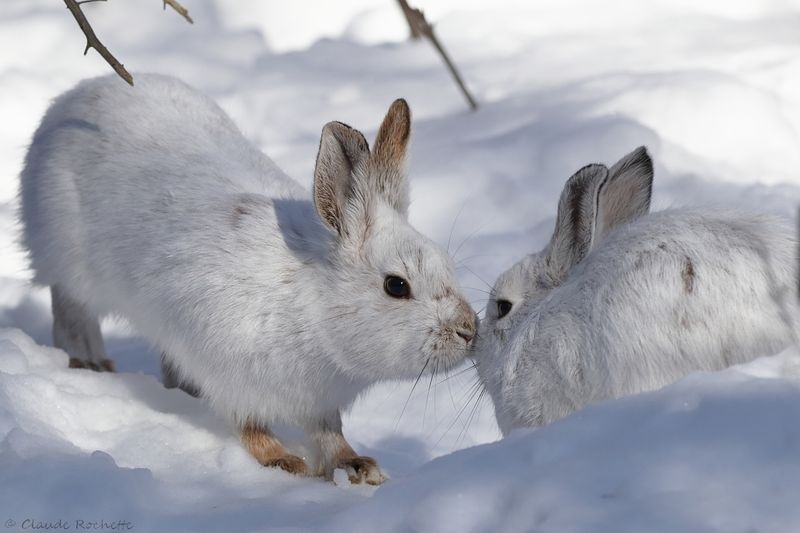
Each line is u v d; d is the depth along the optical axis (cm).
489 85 1947
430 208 1602
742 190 1602
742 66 1928
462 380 1290
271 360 1030
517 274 983
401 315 988
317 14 2327
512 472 671
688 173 1638
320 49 2162
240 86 2048
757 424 636
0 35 2123
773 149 1727
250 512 862
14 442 927
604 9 2203
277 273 1024
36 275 1252
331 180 1012
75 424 1059
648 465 628
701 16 2178
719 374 705
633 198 1004
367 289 1000
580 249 951
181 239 1062
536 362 892
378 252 1004
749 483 597
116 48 2159
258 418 1072
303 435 1168
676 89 1789
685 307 823
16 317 1475
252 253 1032
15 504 812
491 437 1206
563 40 2097
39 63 2088
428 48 2123
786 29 2112
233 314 1027
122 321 1251
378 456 1168
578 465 648
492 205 1605
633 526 585
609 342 845
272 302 1022
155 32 2220
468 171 1659
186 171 1127
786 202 1559
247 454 1053
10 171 1786
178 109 1230
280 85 2028
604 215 999
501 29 2155
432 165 1680
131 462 1016
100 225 1143
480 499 657
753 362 745
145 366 1366
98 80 1284
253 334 1026
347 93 1986
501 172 1656
